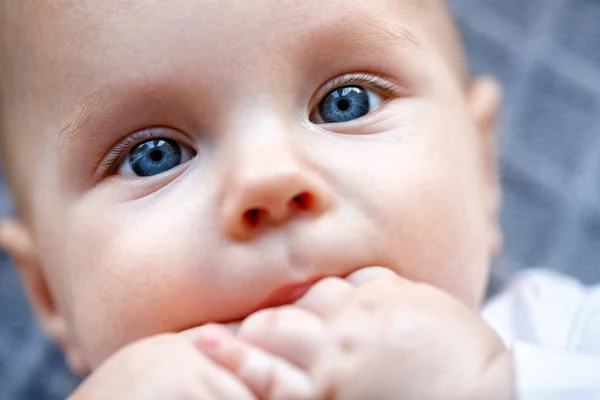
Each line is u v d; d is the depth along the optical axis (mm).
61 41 320
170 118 314
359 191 305
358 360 278
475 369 279
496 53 449
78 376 430
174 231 305
